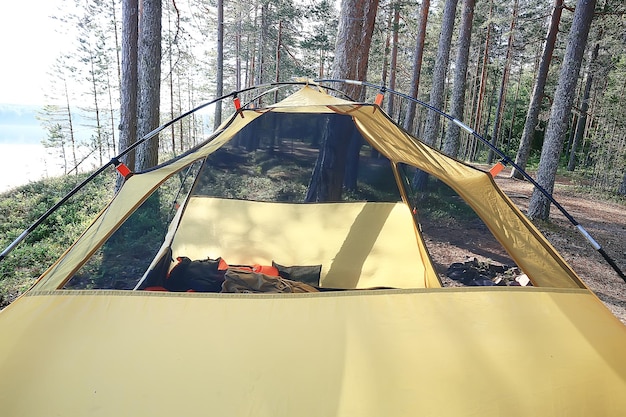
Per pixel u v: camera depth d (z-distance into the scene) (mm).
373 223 4480
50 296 1876
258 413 1435
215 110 17328
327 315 1846
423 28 13836
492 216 2674
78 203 8820
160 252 3021
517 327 1866
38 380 1493
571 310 2014
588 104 22453
